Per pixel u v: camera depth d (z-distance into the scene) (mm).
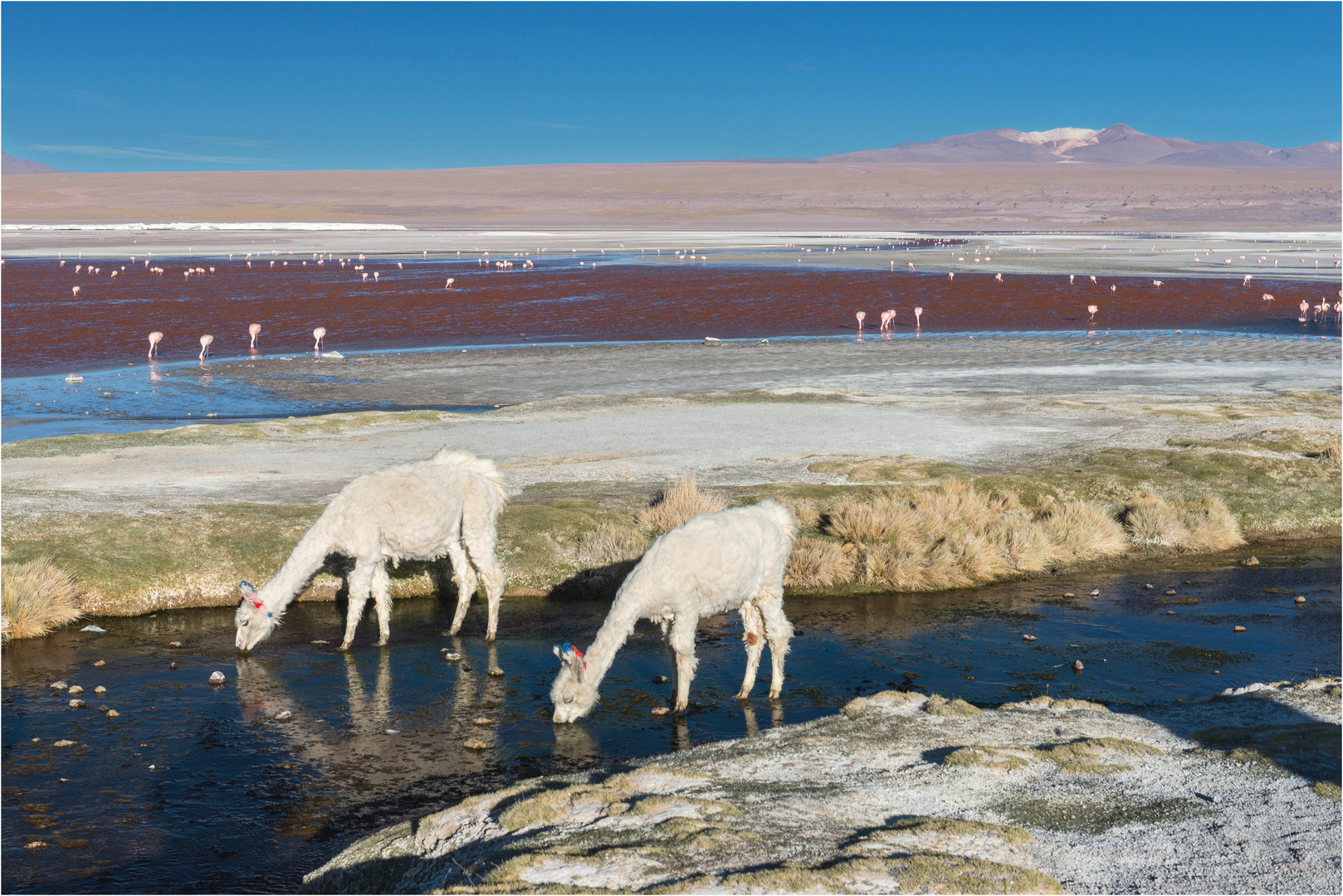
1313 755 8070
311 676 12297
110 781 9352
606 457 23016
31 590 13898
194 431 25672
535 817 6703
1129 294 66250
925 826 6551
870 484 20250
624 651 13422
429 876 6406
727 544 10578
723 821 6531
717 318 55750
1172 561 18047
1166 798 7281
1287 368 38344
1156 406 29188
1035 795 7387
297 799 9031
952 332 50875
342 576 15867
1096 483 20812
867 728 9312
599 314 56750
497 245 134250
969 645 13656
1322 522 19750
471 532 13547
